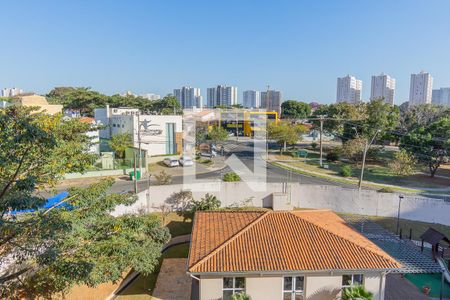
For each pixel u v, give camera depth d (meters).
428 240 21.50
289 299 15.19
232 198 30.16
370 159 55.97
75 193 13.85
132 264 13.27
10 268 13.20
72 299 15.26
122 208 24.91
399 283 18.97
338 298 15.02
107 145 52.44
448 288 18.52
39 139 10.00
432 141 44.53
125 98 91.56
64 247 12.27
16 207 9.42
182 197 28.69
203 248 16.12
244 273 14.48
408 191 36.78
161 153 54.25
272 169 47.25
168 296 17.25
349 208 29.75
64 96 90.50
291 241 16.42
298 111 104.12
